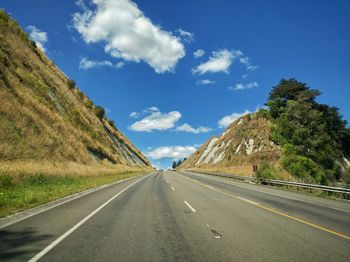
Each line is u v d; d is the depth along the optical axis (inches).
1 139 1096.2
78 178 1138.7
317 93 2859.3
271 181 1167.0
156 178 1669.5
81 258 245.9
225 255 257.3
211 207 543.8
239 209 522.3
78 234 327.0
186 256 253.9
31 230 340.2
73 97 2536.9
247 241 305.0
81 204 559.2
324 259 249.1
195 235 329.4
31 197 543.2
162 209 514.6
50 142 1421.0
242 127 3159.5
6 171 739.4
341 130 2861.7
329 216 466.0
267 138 2696.9
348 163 2704.2
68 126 1905.8
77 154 1704.0
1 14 1907.0
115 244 289.3
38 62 2169.0
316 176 1867.6
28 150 1196.5
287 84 3024.1
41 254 253.6
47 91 1940.2
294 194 837.2
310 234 338.6
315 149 2393.0
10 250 263.7
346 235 335.9
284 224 394.6
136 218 427.5
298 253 264.8
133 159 3740.2
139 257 250.2
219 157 3383.4
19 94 1482.5
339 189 765.9
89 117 2655.0
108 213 465.4
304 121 2623.0
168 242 298.7
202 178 1683.1
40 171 912.3
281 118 2716.5
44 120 1600.6
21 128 1279.5
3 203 471.8
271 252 267.1
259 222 406.3
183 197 705.6
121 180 1417.3
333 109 2898.6
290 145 2372.0
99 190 863.1
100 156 2244.1
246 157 2672.2
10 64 1619.1
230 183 1256.8
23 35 2102.6
